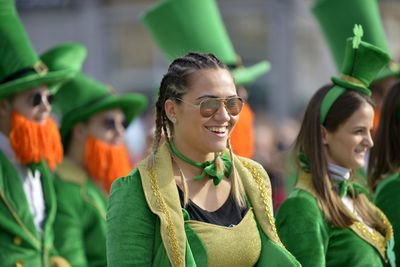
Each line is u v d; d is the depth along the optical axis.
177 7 13.67
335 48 13.70
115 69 35.84
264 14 34.09
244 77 13.55
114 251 7.59
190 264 7.46
